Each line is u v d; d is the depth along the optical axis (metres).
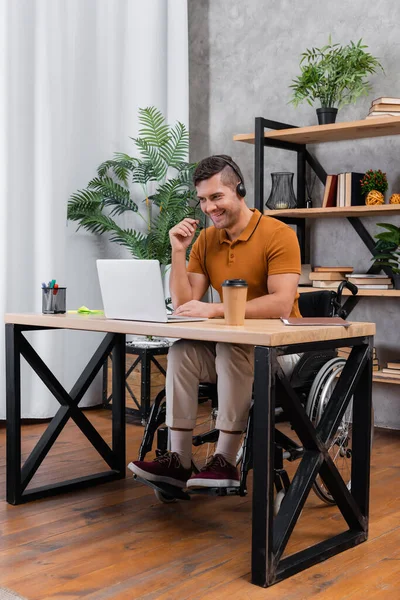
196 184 2.44
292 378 2.29
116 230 4.13
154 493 2.64
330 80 3.82
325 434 2.05
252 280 2.47
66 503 2.51
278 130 3.91
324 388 2.28
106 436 3.55
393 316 3.88
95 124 4.22
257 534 1.83
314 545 2.06
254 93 4.43
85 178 4.19
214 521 2.33
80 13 4.10
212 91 4.62
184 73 4.54
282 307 2.33
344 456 2.55
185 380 2.27
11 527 2.26
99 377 4.27
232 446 2.21
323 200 3.95
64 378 4.09
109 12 4.27
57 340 3.96
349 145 4.02
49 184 3.90
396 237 3.63
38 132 3.87
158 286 2.05
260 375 1.80
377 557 2.05
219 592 1.80
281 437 2.32
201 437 2.42
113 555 2.04
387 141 3.88
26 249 3.87
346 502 2.13
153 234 4.20
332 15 4.05
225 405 2.18
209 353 2.30
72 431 3.66
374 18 3.89
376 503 2.54
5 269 3.77
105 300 2.23
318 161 4.14
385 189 3.75
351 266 3.99
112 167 4.34
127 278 2.13
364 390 2.19
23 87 3.81
